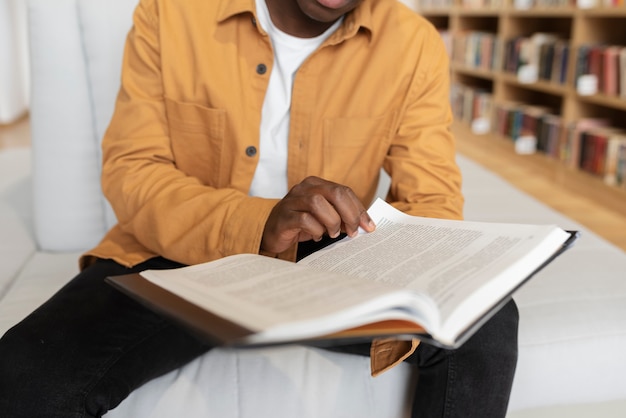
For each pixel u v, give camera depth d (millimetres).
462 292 579
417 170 1002
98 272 929
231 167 1005
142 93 1002
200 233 853
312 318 484
